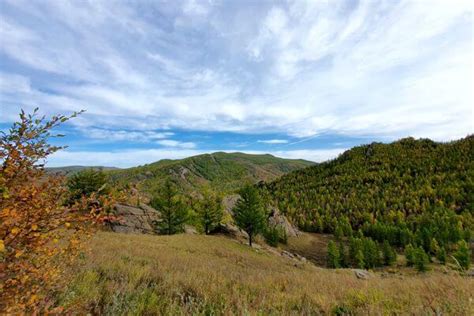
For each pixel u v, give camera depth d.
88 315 3.51
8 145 2.04
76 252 2.81
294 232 88.62
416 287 6.54
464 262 48.91
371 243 64.62
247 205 41.25
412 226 98.50
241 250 32.06
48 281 2.66
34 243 2.13
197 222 45.59
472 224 96.25
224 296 4.97
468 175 161.62
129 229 28.77
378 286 6.88
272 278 7.68
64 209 2.31
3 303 2.10
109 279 5.33
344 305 5.03
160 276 5.96
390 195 152.12
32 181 2.26
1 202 2.02
